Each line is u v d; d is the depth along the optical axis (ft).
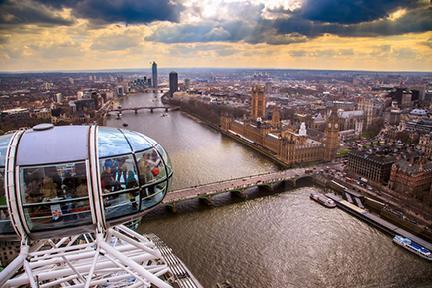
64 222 93.45
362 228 398.62
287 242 362.74
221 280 296.92
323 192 521.65
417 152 611.47
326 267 320.50
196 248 348.18
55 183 90.74
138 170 101.91
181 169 629.92
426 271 316.60
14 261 87.81
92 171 92.89
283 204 472.85
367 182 539.70
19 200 88.07
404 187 497.46
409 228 401.70
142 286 115.85
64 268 110.22
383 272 314.55
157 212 440.04
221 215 432.66
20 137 94.73
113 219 99.50
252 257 333.21
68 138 96.12
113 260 101.86
